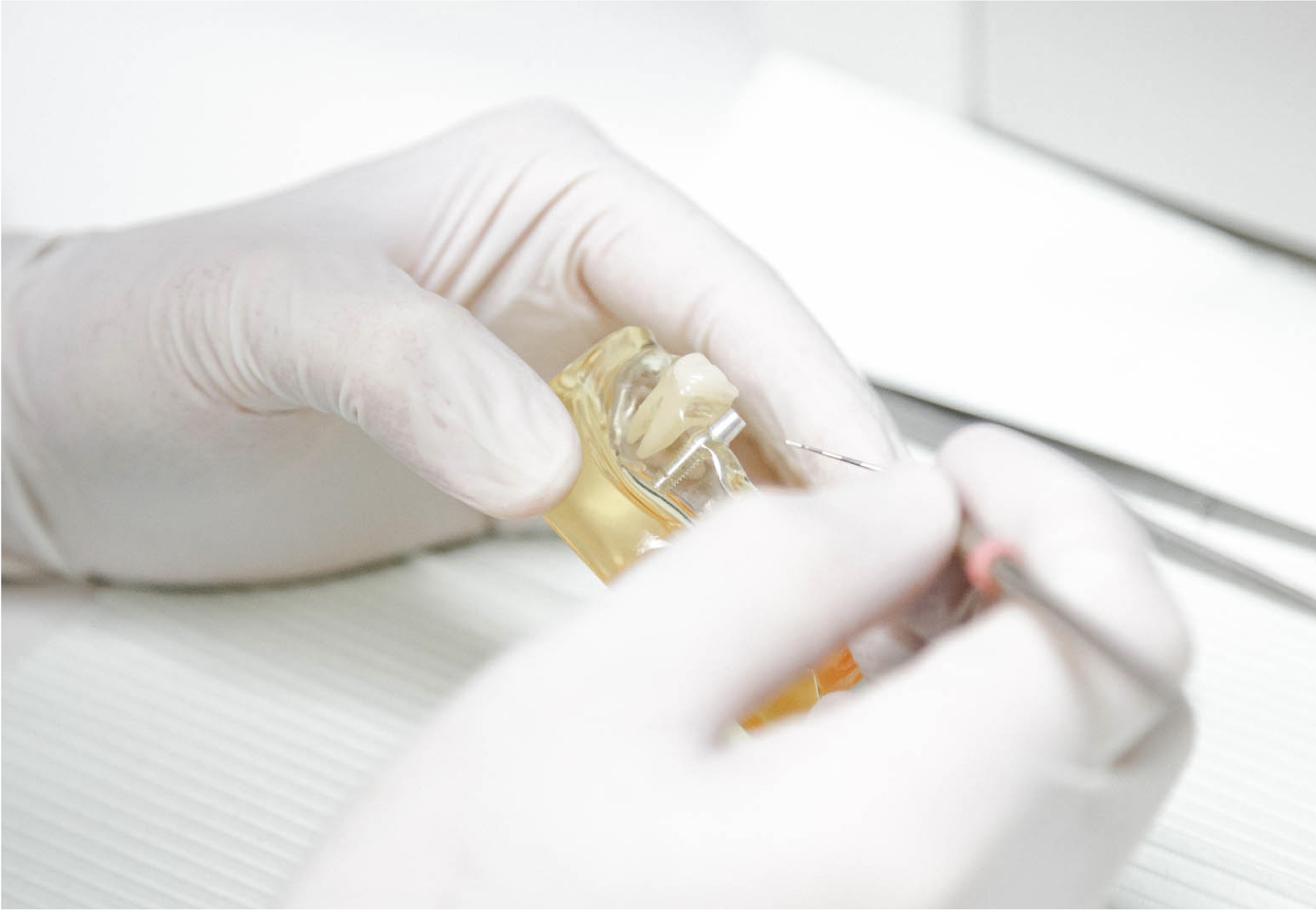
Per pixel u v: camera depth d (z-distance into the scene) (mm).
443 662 307
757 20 391
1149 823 245
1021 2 338
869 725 226
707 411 273
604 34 405
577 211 336
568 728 228
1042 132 355
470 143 346
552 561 323
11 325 338
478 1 416
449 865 227
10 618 327
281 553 323
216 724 301
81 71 411
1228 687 291
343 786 291
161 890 281
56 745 300
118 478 330
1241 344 327
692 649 231
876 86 378
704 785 225
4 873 283
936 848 220
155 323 321
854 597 237
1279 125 319
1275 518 306
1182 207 347
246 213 341
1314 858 274
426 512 321
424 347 293
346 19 417
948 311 340
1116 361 329
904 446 312
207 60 412
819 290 348
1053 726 227
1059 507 245
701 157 375
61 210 383
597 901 223
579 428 288
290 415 320
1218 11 315
